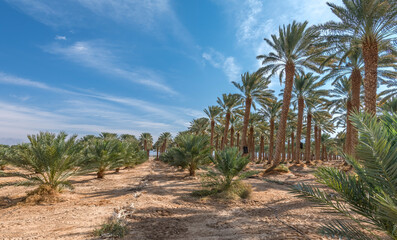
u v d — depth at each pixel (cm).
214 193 845
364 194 267
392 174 230
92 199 761
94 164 945
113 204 679
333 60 1631
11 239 398
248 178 1418
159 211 603
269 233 435
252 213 605
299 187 301
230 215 586
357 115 278
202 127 4431
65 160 790
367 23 1008
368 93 1040
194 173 1456
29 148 778
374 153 240
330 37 1174
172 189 980
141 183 1172
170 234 437
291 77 1753
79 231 440
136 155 2311
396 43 1038
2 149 1847
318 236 405
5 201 730
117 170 1886
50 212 590
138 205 660
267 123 3750
